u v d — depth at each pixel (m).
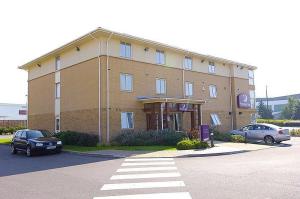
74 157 17.11
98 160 15.41
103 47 23.67
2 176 11.38
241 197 7.39
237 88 36.12
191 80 30.58
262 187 8.39
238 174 10.41
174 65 28.91
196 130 24.25
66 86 27.42
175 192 8.07
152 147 20.33
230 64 35.78
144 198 7.57
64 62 27.94
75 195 8.02
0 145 27.14
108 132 23.00
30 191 8.66
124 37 24.31
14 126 49.56
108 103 23.28
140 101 25.27
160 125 24.14
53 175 11.23
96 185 9.20
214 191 8.05
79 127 25.44
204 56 31.59
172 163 13.61
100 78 23.42
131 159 15.42
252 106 38.78
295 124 50.97
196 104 27.30
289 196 7.40
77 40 24.86
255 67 38.53
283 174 10.28
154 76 26.91
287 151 18.16
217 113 33.31
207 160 14.48
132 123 24.67
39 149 18.59
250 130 25.70
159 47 27.38
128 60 25.06
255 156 15.81
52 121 29.31
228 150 18.20
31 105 33.28
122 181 9.70
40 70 31.84
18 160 16.61
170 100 24.44
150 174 10.84
